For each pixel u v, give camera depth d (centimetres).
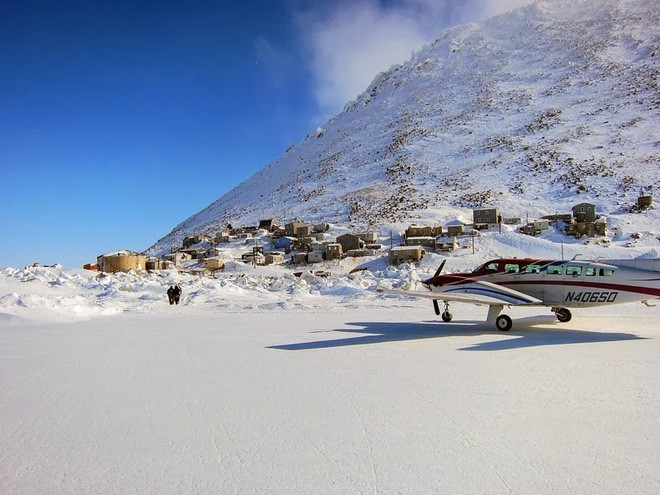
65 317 1494
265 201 17112
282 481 323
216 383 605
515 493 302
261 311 1742
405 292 1229
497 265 1252
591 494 299
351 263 7506
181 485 319
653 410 464
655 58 17000
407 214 10731
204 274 7038
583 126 14050
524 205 10369
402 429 422
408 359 751
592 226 7675
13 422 457
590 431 409
